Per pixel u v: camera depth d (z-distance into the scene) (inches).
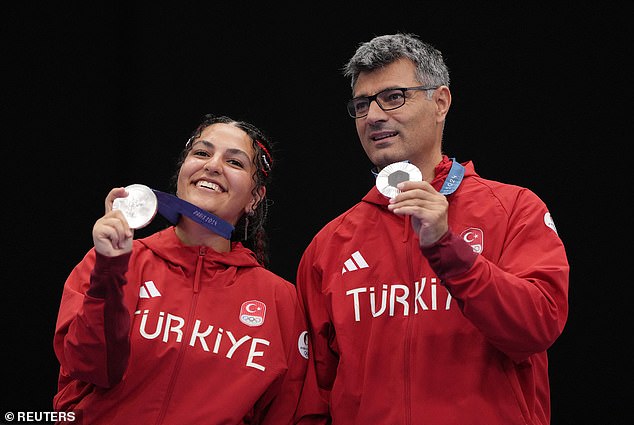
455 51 582.9
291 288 384.8
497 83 572.7
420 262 355.9
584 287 530.0
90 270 358.0
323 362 375.2
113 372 327.3
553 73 561.6
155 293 356.8
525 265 334.6
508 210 355.6
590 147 546.3
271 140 613.9
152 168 617.3
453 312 340.8
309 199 604.7
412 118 366.6
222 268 373.7
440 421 324.8
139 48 627.8
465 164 388.8
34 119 609.6
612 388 515.2
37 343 586.9
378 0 606.9
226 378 344.5
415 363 337.4
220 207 375.2
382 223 375.9
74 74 616.1
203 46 628.1
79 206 603.8
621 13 549.3
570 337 527.8
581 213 539.8
